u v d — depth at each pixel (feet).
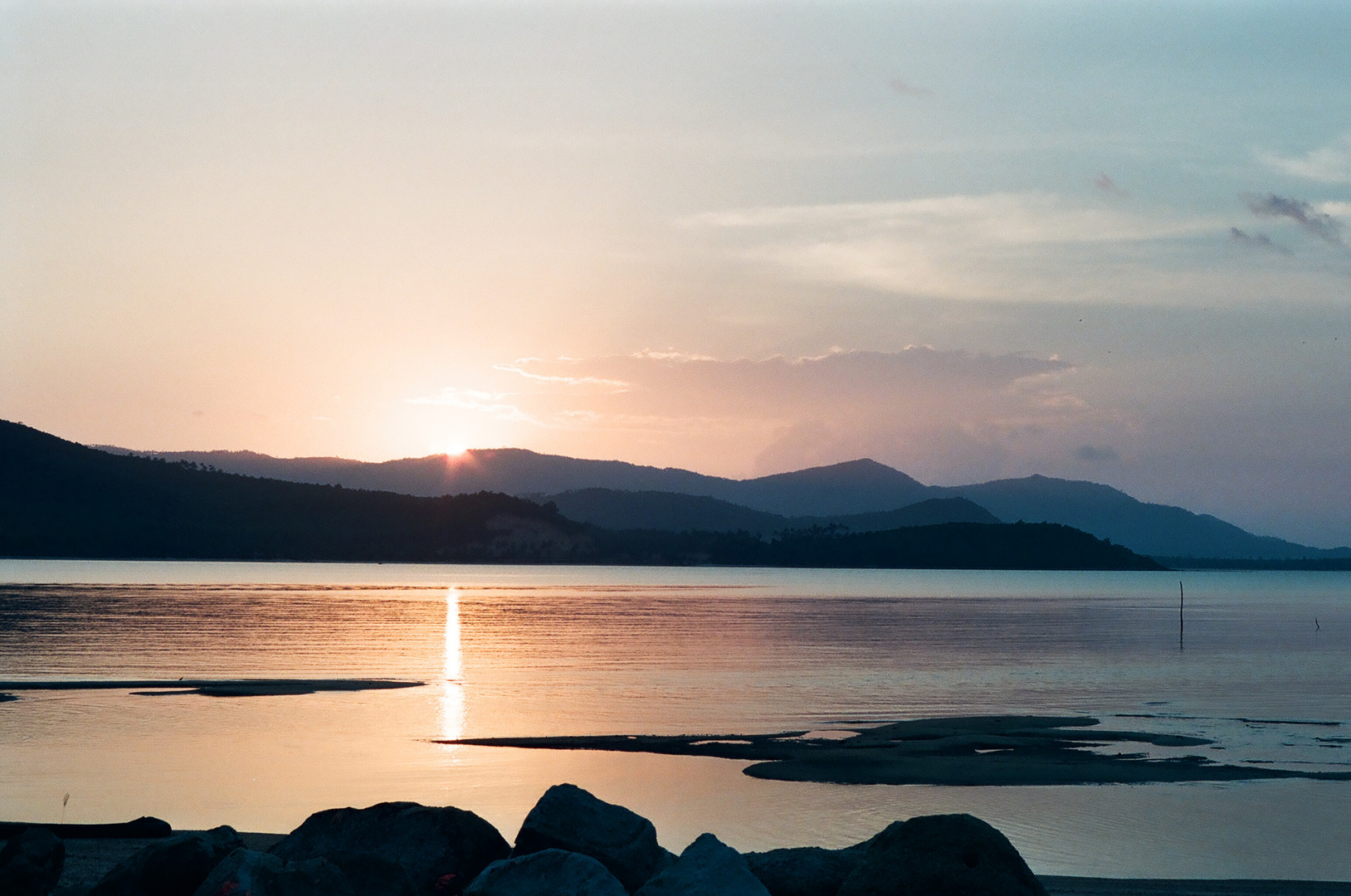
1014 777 92.58
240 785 84.53
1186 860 66.18
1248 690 163.73
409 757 98.94
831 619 359.05
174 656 193.77
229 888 33.86
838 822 75.36
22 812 73.72
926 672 188.65
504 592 548.31
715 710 135.85
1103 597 625.41
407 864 41.22
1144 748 107.34
